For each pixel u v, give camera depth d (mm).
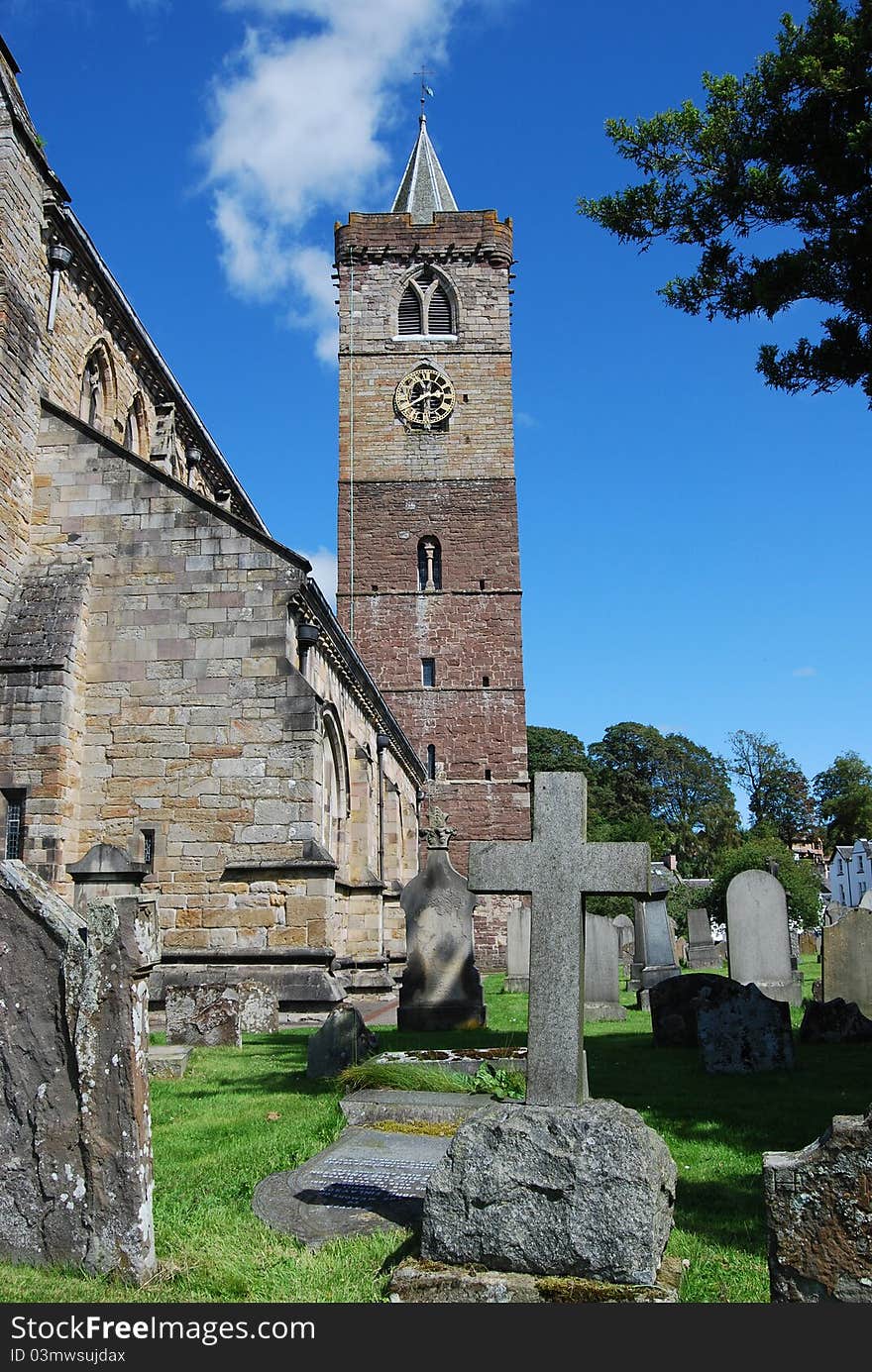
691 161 12352
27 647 18078
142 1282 5363
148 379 26484
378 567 46969
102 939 5672
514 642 46031
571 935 5988
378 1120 8875
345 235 49969
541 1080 5793
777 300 11844
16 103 19484
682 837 85625
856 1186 4543
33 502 19250
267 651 18344
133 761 18203
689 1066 12414
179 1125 9000
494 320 49406
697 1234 6164
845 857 88688
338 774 23781
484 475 47781
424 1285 5027
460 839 44000
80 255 21391
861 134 10930
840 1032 14445
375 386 48750
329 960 17250
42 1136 5613
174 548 18844
